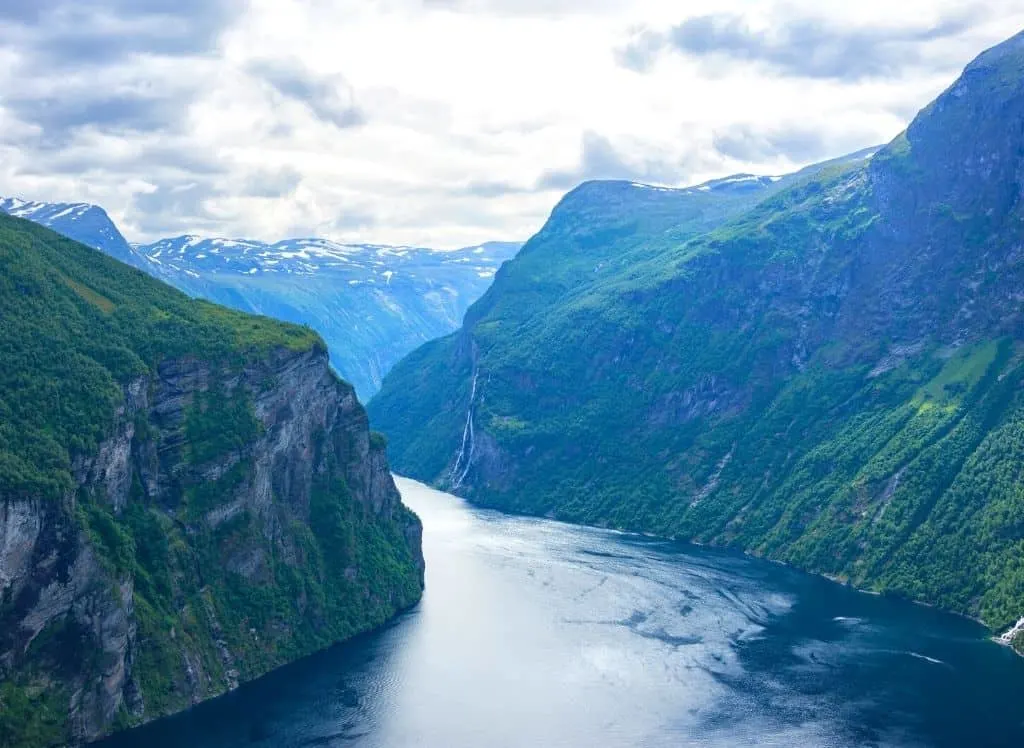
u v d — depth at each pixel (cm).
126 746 19912
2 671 19162
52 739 19325
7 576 19212
